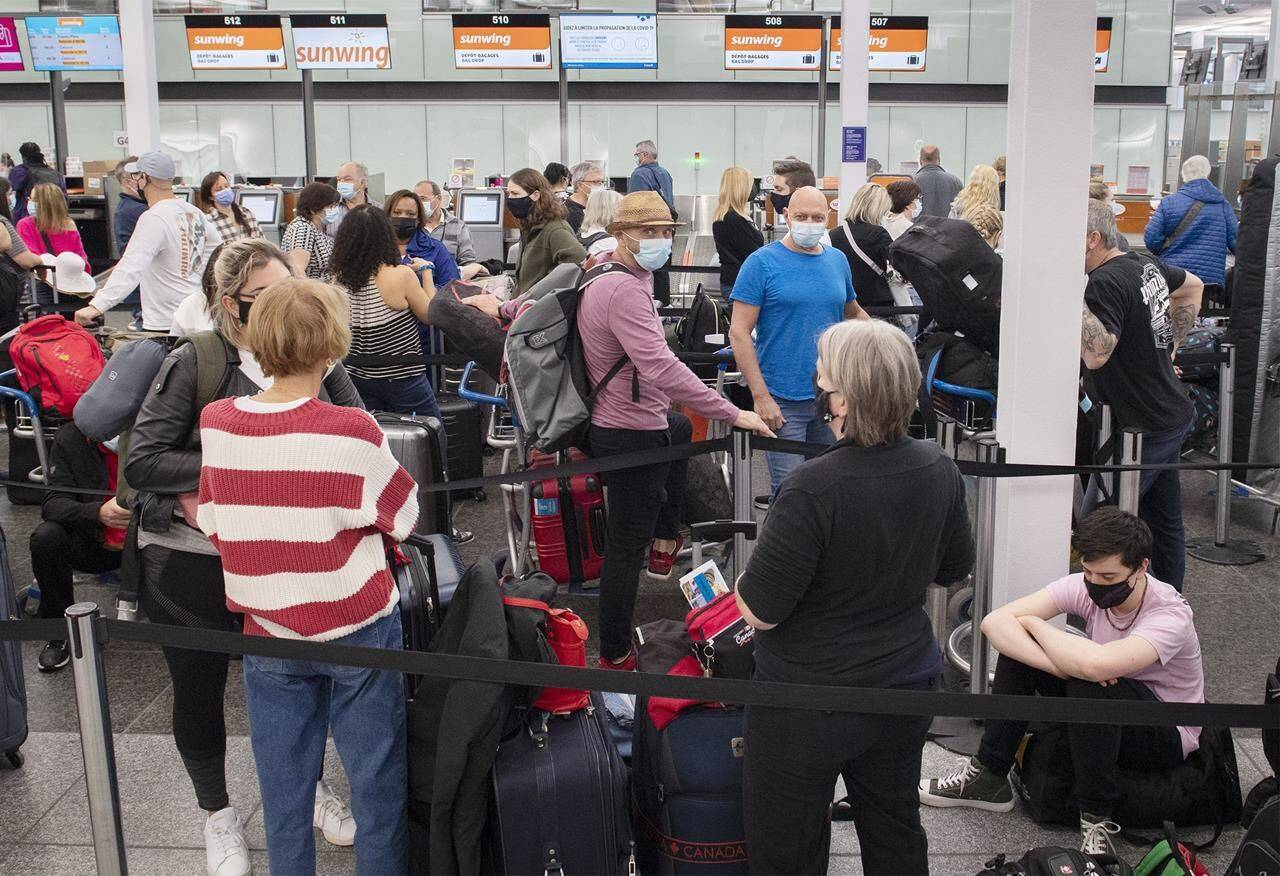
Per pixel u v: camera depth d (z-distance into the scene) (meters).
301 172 19.20
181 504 2.99
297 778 2.76
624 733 3.39
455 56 14.14
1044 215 3.75
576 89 18.97
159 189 5.93
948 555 2.61
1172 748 3.29
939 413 5.14
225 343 2.99
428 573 3.48
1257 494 6.26
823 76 13.63
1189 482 7.05
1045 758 3.37
